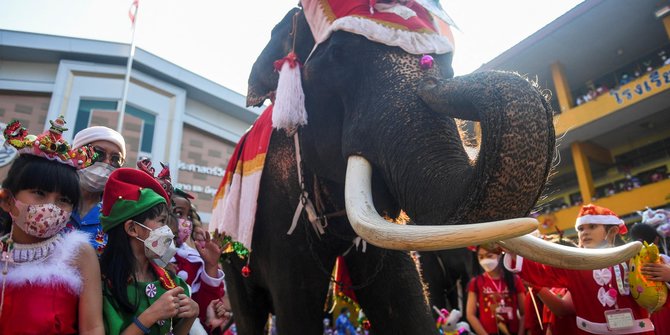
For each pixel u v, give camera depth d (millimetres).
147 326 1763
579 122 17531
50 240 1729
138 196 1965
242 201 3016
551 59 18094
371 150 2102
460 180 1612
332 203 2740
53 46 16469
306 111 2611
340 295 3223
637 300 2838
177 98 17891
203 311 2871
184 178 17281
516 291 4348
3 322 1555
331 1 2492
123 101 14062
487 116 1507
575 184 22234
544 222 18859
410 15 2299
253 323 3510
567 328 3270
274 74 2934
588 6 15461
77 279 1688
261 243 3020
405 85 2094
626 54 17859
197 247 3037
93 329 1665
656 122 19281
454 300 6375
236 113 19219
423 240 1478
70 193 1791
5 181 1735
